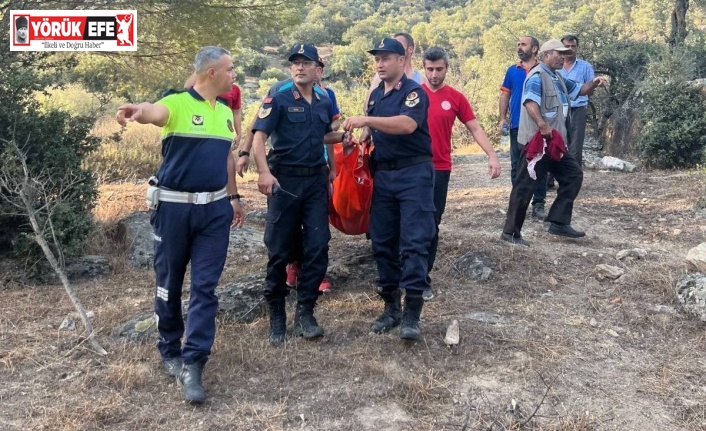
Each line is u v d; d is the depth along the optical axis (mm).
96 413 3029
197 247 3297
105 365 3551
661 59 11289
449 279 4895
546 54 5559
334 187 4121
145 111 2986
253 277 4594
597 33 12969
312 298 3889
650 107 10516
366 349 3689
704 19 17453
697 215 6660
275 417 3047
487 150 4418
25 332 4031
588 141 12352
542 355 3646
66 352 3697
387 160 3811
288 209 3713
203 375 3406
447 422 3020
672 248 5668
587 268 5051
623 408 3174
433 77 4324
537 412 3111
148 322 3988
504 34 22047
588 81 7469
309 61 3617
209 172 3232
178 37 9086
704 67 12492
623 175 9398
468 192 8727
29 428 2939
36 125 5359
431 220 3791
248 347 3721
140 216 6406
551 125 5414
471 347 3734
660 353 3746
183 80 9820
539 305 4375
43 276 5195
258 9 9375
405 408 3135
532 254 5234
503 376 3434
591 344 3822
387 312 4008
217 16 8844
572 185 5648
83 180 5703
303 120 3660
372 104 3922
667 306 4305
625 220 6707
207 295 3238
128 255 5809
